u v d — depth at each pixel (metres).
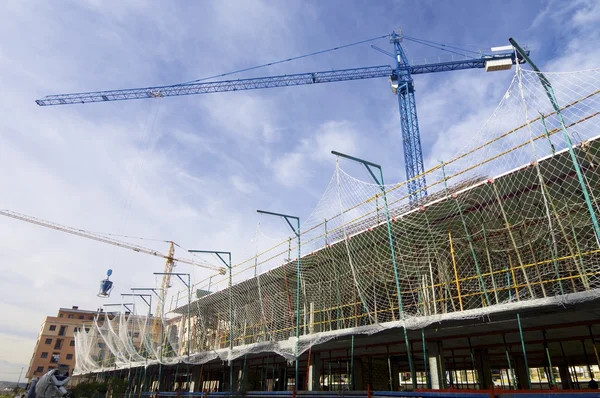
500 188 11.54
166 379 34.44
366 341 16.14
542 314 10.68
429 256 13.49
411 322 11.88
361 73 63.84
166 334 26.02
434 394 9.60
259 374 26.27
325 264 17.27
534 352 18.55
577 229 10.89
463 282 13.48
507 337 14.31
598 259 10.89
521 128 10.32
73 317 88.56
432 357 14.86
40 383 14.16
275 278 19.97
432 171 12.73
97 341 42.38
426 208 12.71
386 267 15.05
